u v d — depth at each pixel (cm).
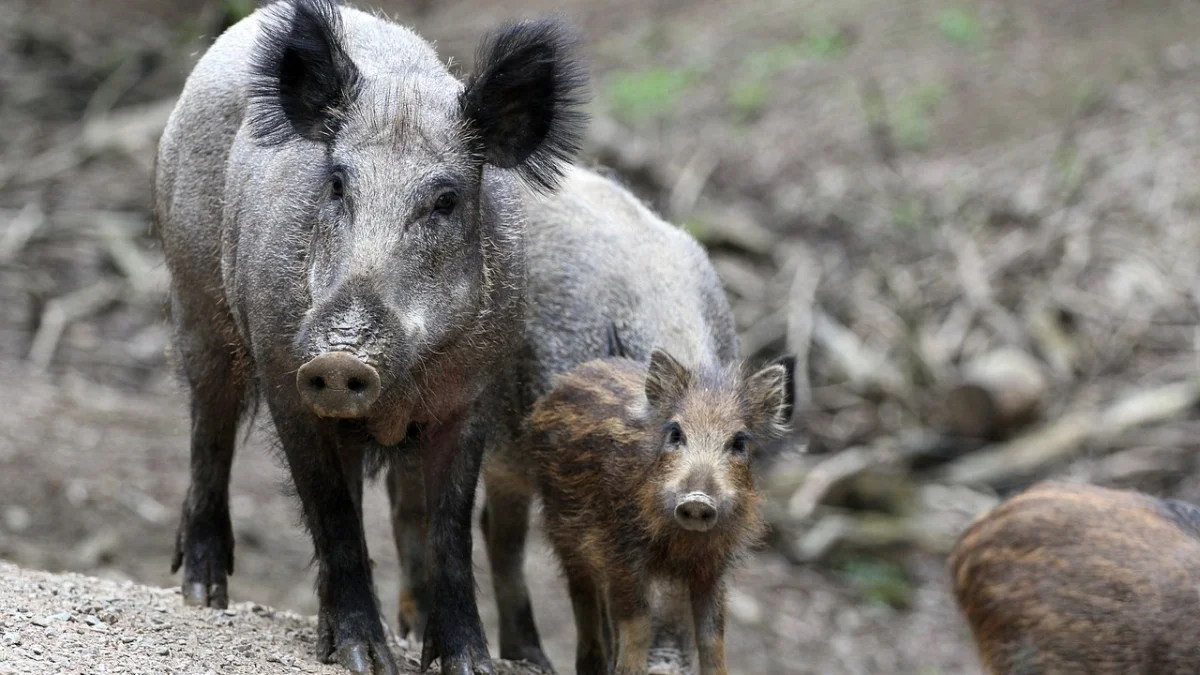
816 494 5006
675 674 2598
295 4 2173
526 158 2239
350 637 2211
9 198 6612
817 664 4253
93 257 6278
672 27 8856
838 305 5956
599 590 2639
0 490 4219
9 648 1973
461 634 2261
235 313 2334
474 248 2173
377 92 2161
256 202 2245
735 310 5878
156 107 7438
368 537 4522
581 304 2836
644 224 3036
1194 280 5809
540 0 9462
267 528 4459
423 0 9431
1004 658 2497
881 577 4806
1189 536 2470
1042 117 7100
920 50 7900
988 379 5244
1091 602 2400
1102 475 5081
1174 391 5322
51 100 7650
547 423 2575
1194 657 2327
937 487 5197
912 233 6319
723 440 2347
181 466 4700
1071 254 5984
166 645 2144
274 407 2222
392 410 2166
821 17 8556
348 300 1961
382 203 2052
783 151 7125
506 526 2953
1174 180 6356
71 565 3809
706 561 2386
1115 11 7962
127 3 9031
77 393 5241
